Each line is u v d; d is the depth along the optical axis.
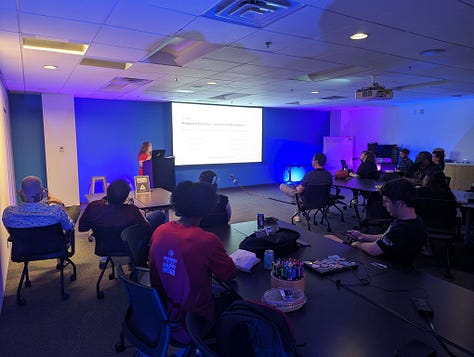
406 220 1.98
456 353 1.10
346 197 8.12
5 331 2.46
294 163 10.55
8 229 2.72
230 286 1.65
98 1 2.18
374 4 2.29
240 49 3.44
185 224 1.60
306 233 2.59
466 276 3.47
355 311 1.39
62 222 2.85
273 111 9.92
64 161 6.70
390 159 8.94
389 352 1.10
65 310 2.76
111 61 4.17
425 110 8.64
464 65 4.23
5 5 2.22
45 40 3.20
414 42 3.19
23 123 6.55
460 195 4.45
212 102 8.37
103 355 2.18
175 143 8.23
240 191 8.91
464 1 2.24
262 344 0.92
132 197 4.10
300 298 1.42
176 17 2.49
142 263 2.32
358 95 4.82
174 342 1.47
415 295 1.53
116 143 7.65
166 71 4.49
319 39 3.09
